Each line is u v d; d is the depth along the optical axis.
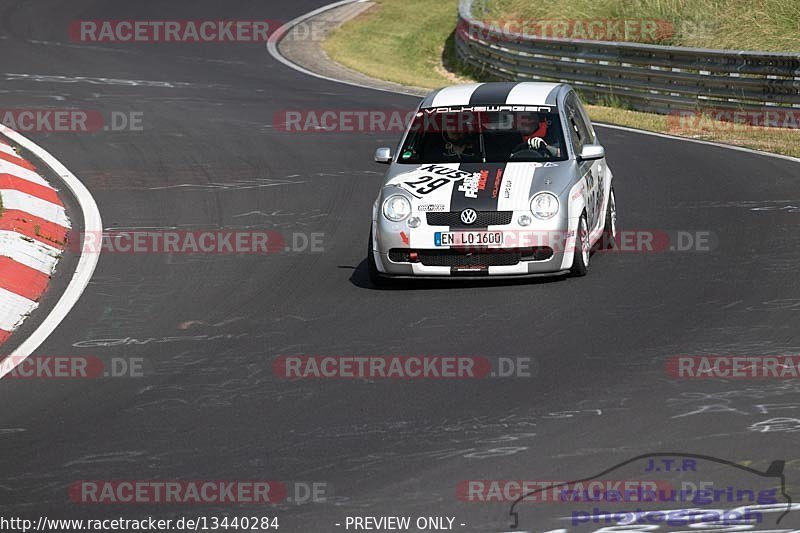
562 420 22.42
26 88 72.25
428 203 33.09
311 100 71.31
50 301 33.53
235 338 29.33
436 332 28.95
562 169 34.22
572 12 100.06
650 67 70.44
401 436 22.00
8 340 29.98
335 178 50.03
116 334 30.12
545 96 37.03
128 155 54.88
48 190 46.72
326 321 30.48
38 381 26.50
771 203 42.34
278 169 52.09
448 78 92.94
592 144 38.66
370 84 79.81
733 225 39.12
